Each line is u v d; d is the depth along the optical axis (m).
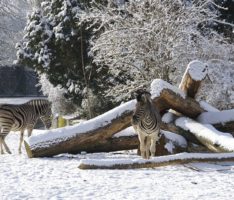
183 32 20.53
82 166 11.98
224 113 14.97
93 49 21.80
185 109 15.05
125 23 21.22
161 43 20.67
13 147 17.55
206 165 12.61
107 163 12.05
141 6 20.92
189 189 9.62
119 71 22.47
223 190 9.53
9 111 15.31
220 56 21.17
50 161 13.44
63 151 14.41
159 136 14.20
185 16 20.83
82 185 9.97
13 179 10.69
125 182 10.33
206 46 20.84
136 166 11.97
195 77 14.48
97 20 22.38
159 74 21.28
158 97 14.41
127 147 15.09
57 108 35.66
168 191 9.40
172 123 15.12
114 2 22.86
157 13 20.64
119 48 21.42
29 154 14.08
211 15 21.31
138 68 21.61
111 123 14.27
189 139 14.61
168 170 12.10
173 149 14.21
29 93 62.88
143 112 12.73
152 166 11.96
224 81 20.95
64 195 8.96
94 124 14.30
